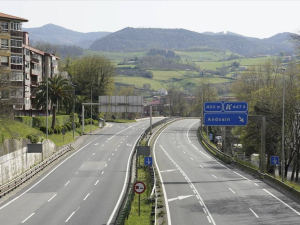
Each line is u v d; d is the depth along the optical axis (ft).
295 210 189.37
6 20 491.31
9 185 233.55
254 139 393.29
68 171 309.83
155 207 177.06
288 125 351.46
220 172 323.98
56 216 179.22
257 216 177.17
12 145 268.82
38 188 247.91
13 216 179.73
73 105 513.45
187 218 174.40
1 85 334.85
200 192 237.66
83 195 226.99
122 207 186.91
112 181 270.87
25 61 549.13
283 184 244.83
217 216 177.88
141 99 540.93
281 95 380.58
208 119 288.51
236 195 228.22
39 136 351.67
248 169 323.57
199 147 513.45
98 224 165.17
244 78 645.51
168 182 274.16
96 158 378.12
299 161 341.21
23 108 542.98
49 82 494.59
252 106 419.95
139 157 372.58
